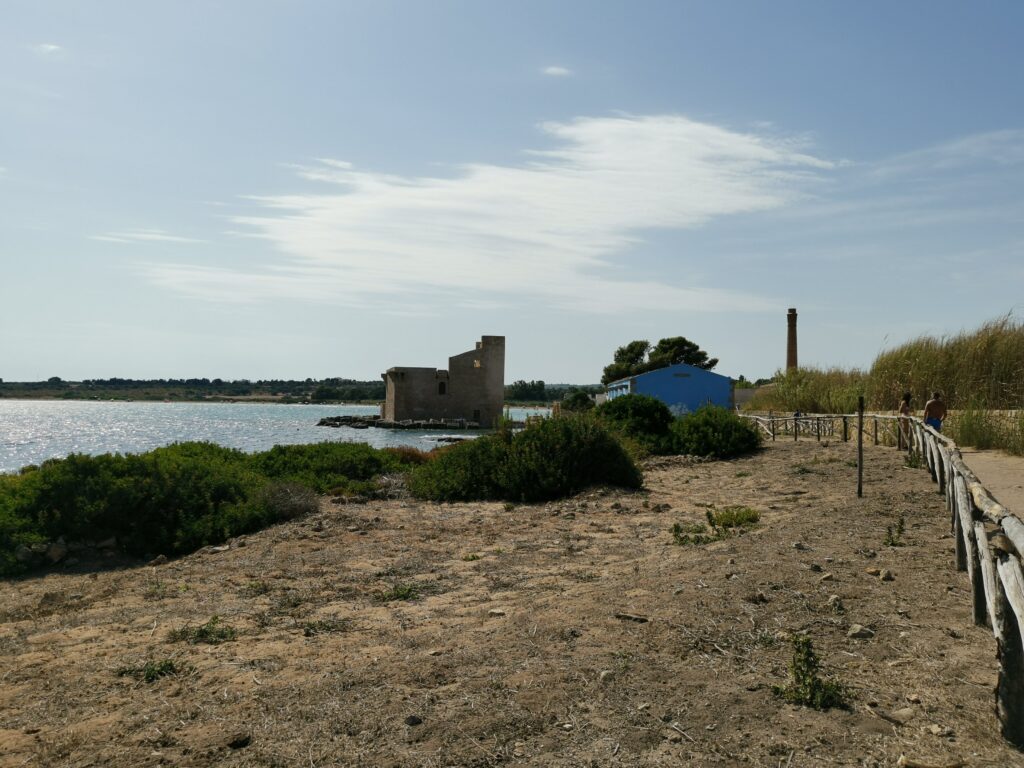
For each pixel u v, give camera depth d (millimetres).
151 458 14148
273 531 12953
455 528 12727
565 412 19672
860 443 12961
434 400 101562
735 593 6953
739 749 4160
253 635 6973
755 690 4895
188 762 4262
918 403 25062
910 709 4578
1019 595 3887
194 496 13320
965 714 4504
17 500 12336
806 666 4875
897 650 5523
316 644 6566
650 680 5102
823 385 35406
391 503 16141
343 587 8828
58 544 11711
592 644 5859
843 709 4605
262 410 187750
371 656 6082
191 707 5133
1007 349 23953
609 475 17031
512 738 4379
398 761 4152
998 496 11148
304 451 21422
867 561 8133
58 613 8414
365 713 4797
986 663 5242
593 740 4320
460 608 7676
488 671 5430
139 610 8148
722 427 24078
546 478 16469
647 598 7027
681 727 4438
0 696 5570
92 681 5812
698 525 12117
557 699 4852
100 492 12312
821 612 6398
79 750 4500
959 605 6504
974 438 18781
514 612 7195
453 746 4305
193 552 12312
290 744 4434
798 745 4188
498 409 103250
